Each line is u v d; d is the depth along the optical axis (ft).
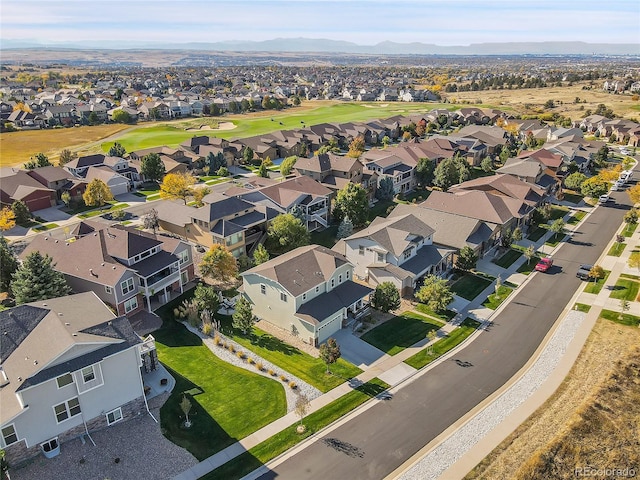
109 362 98.07
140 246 150.82
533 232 221.25
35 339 98.12
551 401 111.14
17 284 139.64
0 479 85.15
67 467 90.58
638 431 101.35
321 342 134.00
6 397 90.07
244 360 125.90
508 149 375.86
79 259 149.69
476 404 110.32
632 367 122.62
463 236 187.83
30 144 423.64
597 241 210.38
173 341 134.10
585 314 149.48
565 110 586.86
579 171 315.99
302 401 101.09
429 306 149.07
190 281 169.27
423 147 331.77
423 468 92.12
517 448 96.73
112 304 140.56
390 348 132.36
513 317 149.07
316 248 155.94
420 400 111.65
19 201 230.89
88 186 250.16
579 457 94.17
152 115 561.84
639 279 172.65
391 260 163.53
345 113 618.44
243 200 206.69
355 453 95.76
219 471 90.79
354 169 264.93
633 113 541.34
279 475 90.22
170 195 254.27
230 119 564.71
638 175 321.93
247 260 179.11
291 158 309.01
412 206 214.28
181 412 105.91
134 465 91.66
